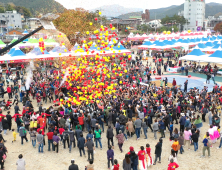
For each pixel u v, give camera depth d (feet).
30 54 84.12
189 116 41.68
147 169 29.30
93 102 44.52
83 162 31.48
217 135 36.01
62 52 84.48
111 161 29.32
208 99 50.88
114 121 41.83
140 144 36.96
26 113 42.47
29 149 35.45
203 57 92.17
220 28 429.38
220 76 89.25
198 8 456.45
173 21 431.84
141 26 345.31
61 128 36.60
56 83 62.03
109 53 86.02
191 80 81.15
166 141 38.01
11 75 80.94
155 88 61.46
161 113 41.14
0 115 41.29
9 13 294.25
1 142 31.09
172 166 24.85
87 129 41.27
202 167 29.99
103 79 41.27
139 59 126.00
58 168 30.04
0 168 29.37
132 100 49.57
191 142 36.70
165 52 148.77
